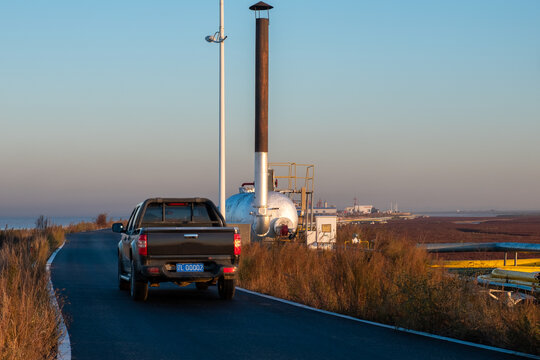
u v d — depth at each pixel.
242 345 8.59
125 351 8.20
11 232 37.19
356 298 12.38
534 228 117.50
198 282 14.09
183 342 8.80
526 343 8.39
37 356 7.55
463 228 115.31
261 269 17.22
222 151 26.20
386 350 8.29
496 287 14.76
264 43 30.12
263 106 30.23
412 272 14.03
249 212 30.98
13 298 9.16
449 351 8.24
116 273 20.33
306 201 33.53
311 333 9.52
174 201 14.44
